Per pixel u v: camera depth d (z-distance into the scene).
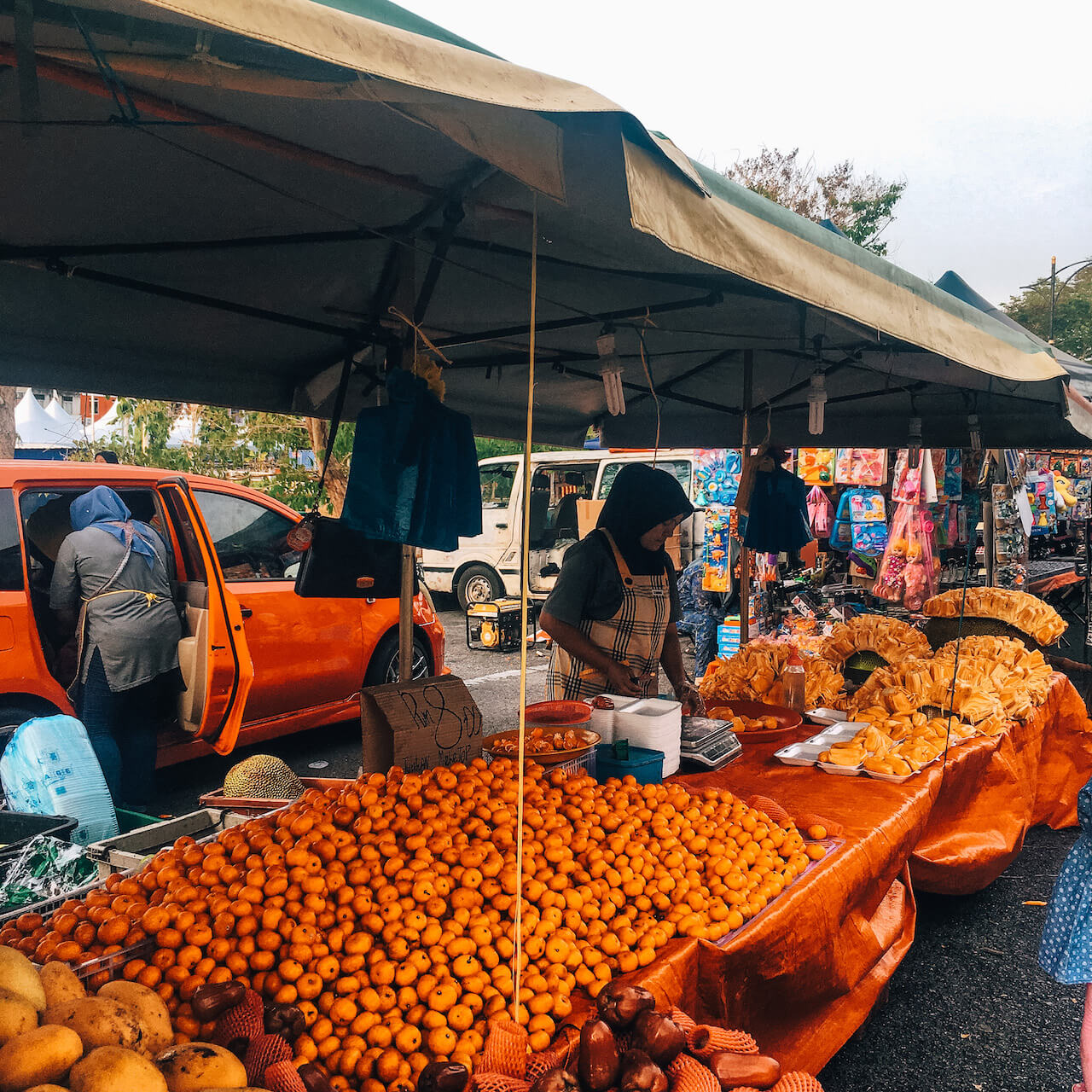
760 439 6.06
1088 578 8.39
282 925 1.66
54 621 4.98
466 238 2.61
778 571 9.33
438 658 6.59
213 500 5.55
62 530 5.30
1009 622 5.24
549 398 5.52
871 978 2.73
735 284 2.94
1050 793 4.90
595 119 1.43
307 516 3.07
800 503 5.23
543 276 2.98
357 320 3.20
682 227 1.58
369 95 1.21
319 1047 1.50
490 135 1.35
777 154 23.20
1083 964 2.21
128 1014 1.31
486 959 1.71
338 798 2.26
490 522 11.52
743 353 4.70
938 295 2.75
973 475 11.05
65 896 2.05
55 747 3.23
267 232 2.62
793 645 4.52
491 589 11.55
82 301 3.14
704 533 8.70
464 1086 1.40
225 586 5.18
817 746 3.53
